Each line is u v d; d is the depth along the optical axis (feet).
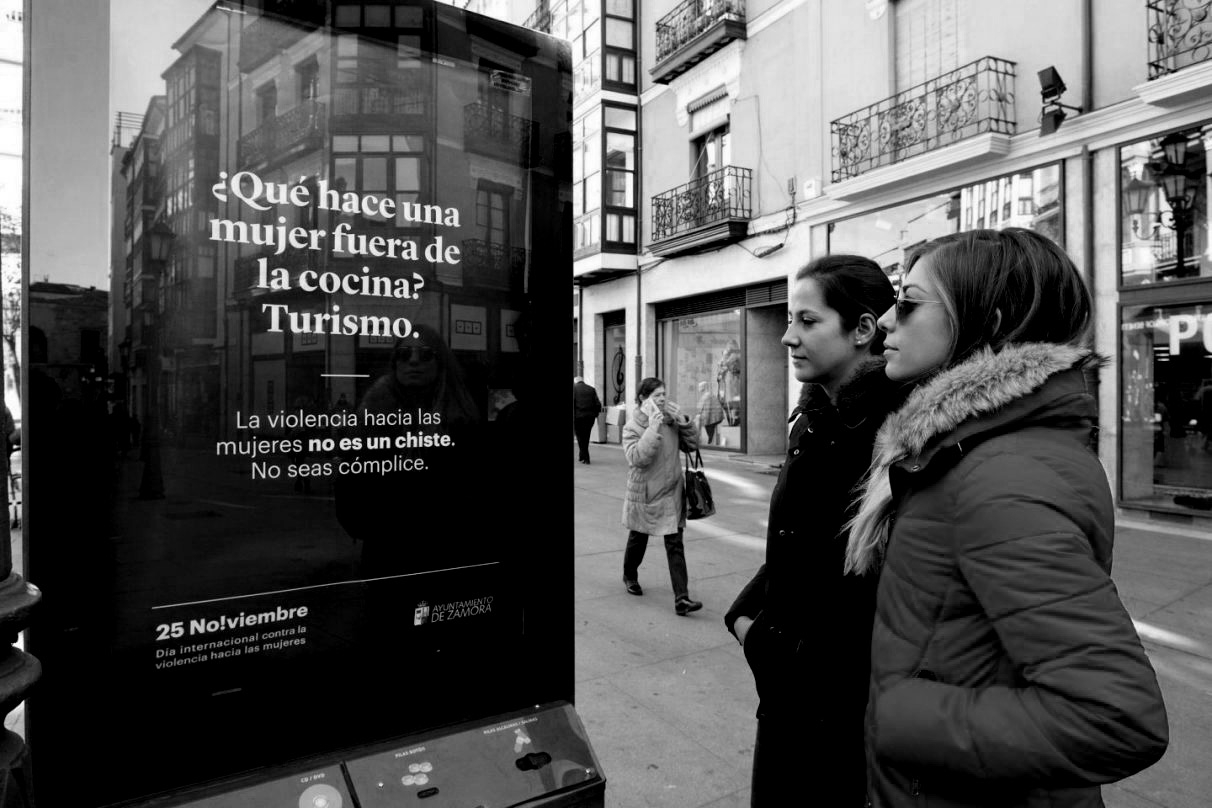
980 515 3.26
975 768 3.13
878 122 32.12
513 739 4.63
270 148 3.95
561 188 5.06
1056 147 25.80
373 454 4.30
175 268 3.70
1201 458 22.97
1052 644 2.99
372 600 4.30
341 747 4.19
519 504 4.88
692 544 21.33
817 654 4.78
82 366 3.51
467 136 4.62
